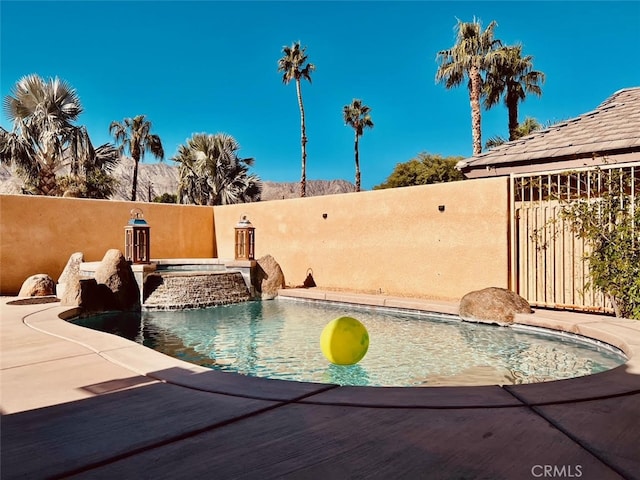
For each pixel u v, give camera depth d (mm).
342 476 1757
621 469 1816
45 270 11133
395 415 2410
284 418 2375
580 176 7578
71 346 4266
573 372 4551
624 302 6195
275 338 6270
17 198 10750
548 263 7340
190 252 14117
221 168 23109
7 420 2371
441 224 8852
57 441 2100
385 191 9844
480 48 19344
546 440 2094
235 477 1754
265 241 12602
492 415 2410
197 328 7016
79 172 17766
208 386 2934
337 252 10766
